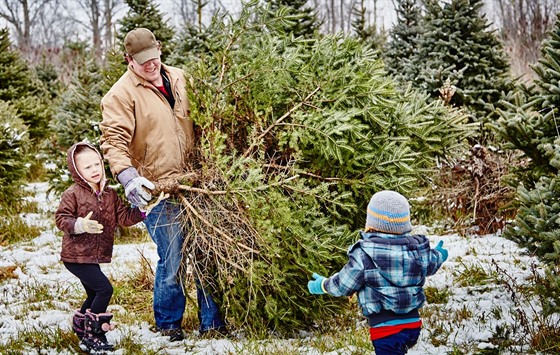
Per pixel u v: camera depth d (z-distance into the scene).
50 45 51.75
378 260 3.44
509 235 4.88
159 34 14.19
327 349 4.38
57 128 9.49
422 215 8.72
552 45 5.77
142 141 4.44
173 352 4.45
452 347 4.41
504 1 39.53
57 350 4.52
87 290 4.57
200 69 4.54
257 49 4.63
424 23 11.87
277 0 13.08
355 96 4.59
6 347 4.53
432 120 5.25
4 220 8.96
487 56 10.85
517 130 5.08
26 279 6.42
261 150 4.41
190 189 4.37
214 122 4.52
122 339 4.67
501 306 5.27
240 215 4.33
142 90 4.41
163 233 4.50
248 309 4.45
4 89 15.65
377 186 4.52
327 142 4.32
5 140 9.44
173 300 4.70
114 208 4.43
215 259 4.44
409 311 3.48
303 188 4.32
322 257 4.37
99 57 29.95
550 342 4.33
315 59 4.68
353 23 17.91
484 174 8.10
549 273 4.39
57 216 4.29
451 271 6.39
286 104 4.61
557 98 5.30
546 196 4.67
